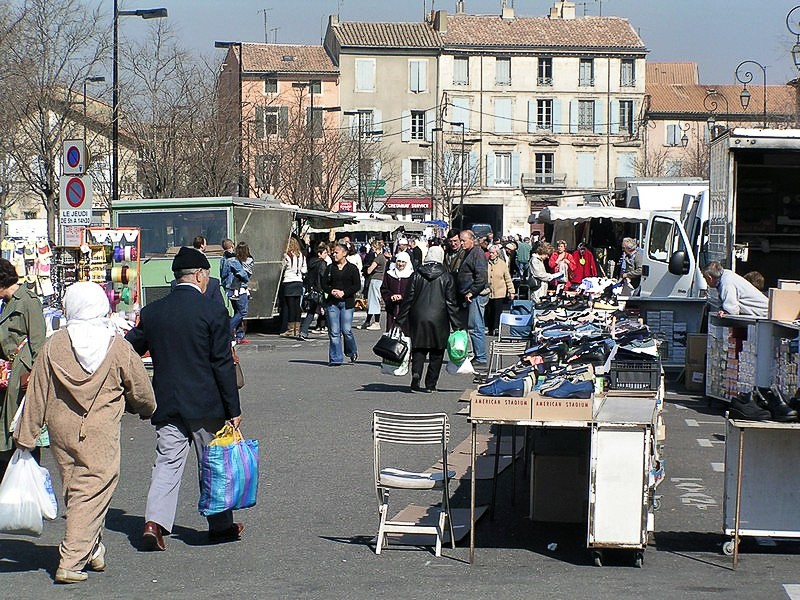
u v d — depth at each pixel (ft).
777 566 26.81
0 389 31.55
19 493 26.63
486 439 43.91
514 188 303.89
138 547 28.73
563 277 92.02
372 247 121.80
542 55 302.66
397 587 24.89
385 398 55.36
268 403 53.93
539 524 31.19
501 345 43.62
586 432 31.19
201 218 87.35
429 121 301.43
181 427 28.76
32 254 63.72
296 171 199.11
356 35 298.97
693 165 294.05
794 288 40.09
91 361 25.75
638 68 305.73
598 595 24.14
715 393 52.85
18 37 104.37
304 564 26.99
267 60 295.69
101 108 152.87
